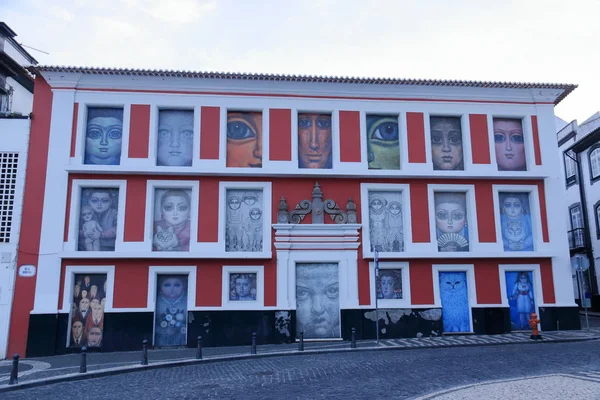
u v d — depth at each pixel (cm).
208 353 1709
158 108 2064
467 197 2138
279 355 1639
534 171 2169
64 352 1847
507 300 2070
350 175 2058
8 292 1856
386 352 1653
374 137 2144
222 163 2030
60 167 1956
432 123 2191
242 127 2092
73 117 2003
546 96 2241
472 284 2061
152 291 1916
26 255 1886
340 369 1299
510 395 892
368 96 2150
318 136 2125
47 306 1858
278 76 2069
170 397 1020
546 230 2134
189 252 1936
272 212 2027
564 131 3591
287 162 2059
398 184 2102
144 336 1881
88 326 1891
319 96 2127
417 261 2052
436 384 1059
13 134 1967
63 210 1928
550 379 1038
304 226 2012
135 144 2011
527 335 1962
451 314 2048
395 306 2011
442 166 2156
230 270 1970
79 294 1909
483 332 2034
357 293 2005
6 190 1928
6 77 2306
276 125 2089
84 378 1310
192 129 2073
